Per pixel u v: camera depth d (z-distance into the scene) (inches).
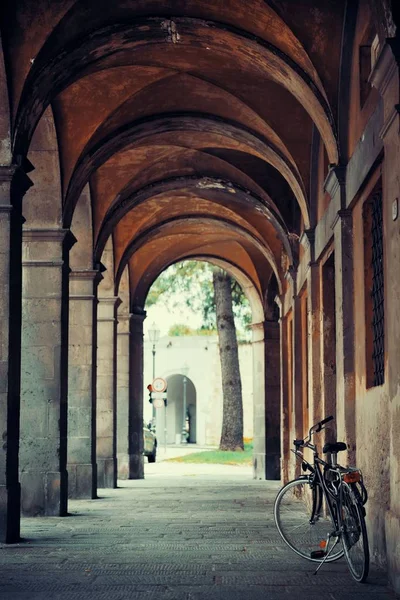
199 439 2524.6
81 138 658.8
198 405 2527.1
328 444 380.2
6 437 478.0
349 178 485.4
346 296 487.5
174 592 319.9
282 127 675.4
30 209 653.9
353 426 478.9
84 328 821.9
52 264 646.5
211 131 736.3
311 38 505.0
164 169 871.7
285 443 993.5
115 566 383.6
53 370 639.1
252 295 1204.5
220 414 2491.4
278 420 1167.6
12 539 476.4
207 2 526.0
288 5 499.8
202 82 676.1
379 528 389.7
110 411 971.9
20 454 631.2
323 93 509.0
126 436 1141.1
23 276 645.9
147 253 1165.1
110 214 850.1
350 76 495.2
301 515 398.6
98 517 621.0
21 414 634.8
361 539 343.6
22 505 626.8
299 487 402.3
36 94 510.0
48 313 642.8
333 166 497.7
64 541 477.7
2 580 346.9
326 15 496.7
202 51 623.5
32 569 375.6
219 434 2492.6
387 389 382.9
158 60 636.1
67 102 652.1
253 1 508.1
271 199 859.4
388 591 323.6
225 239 1181.7
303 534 397.1
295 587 331.3
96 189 836.0
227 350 1646.2
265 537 493.0
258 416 1177.4
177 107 709.3
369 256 450.9
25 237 647.8
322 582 343.0
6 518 472.4
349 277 487.8
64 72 541.0
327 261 619.5
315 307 662.5
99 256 847.7
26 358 639.8
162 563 392.2
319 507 391.9
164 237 1167.0
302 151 676.1
